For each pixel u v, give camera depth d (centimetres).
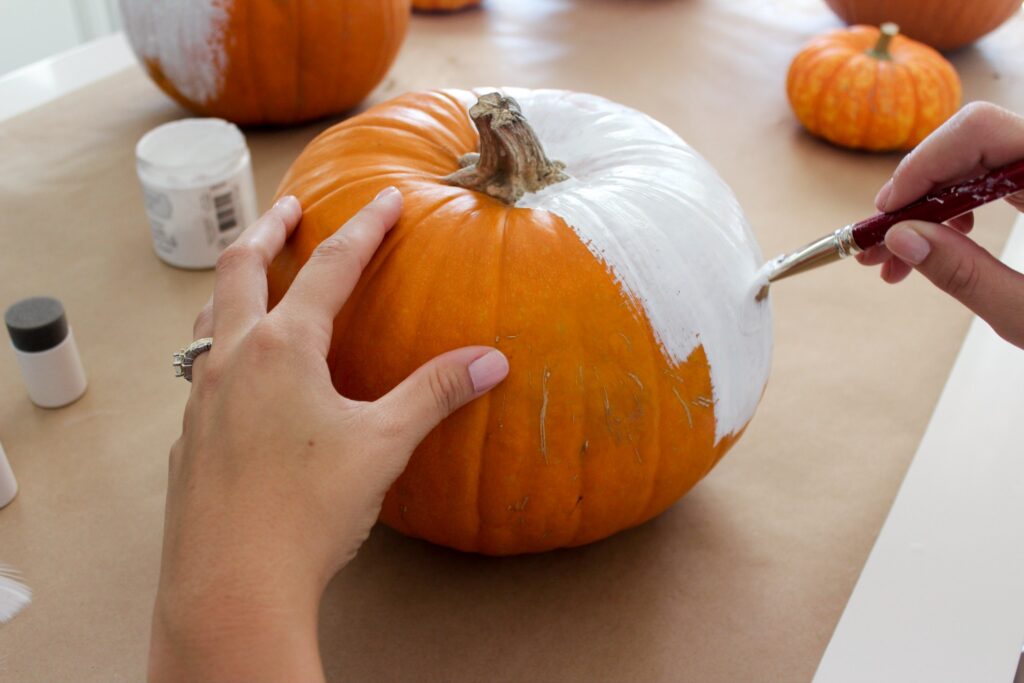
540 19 104
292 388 39
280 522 37
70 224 73
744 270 48
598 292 44
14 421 58
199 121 72
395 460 40
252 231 45
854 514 54
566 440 44
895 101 81
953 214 43
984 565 50
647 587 50
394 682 47
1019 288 43
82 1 126
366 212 44
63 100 86
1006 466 55
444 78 91
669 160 49
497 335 43
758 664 47
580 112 52
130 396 60
